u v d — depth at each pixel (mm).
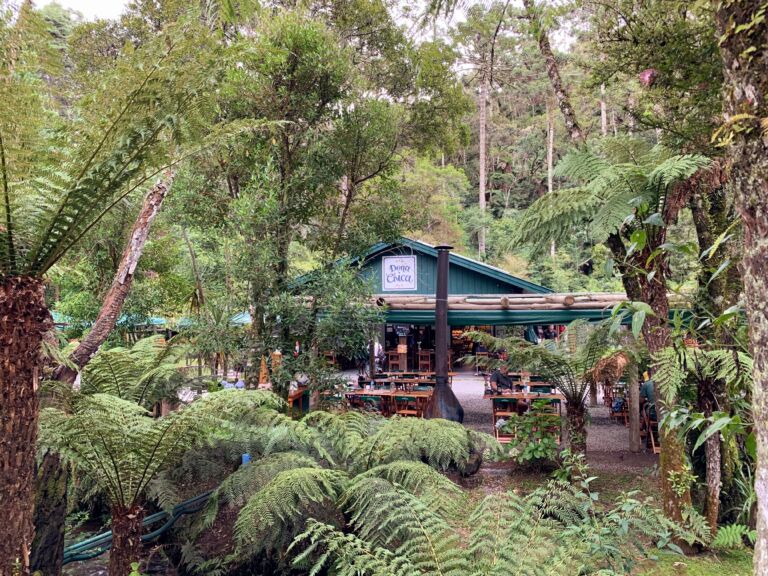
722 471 4148
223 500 3730
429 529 2467
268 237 5484
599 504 4828
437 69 6496
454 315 7129
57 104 1844
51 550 2750
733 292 4086
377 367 12203
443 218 19453
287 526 3389
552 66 4566
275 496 3033
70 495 3664
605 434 8070
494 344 5391
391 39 6797
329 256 6305
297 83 5621
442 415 6684
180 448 3031
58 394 2805
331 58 5574
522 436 6047
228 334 5391
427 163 19266
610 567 2518
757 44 949
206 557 3629
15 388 1644
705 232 4129
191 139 2006
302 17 5609
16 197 1615
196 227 6004
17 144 1551
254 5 3547
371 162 6586
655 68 3912
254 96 5535
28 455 1688
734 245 2844
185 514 3836
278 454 3844
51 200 1675
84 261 6586
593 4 4121
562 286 18469
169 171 3182
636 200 2152
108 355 3832
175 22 1763
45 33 1609
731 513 4082
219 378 5719
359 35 6941
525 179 28016
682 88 3904
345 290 5570
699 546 3719
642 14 3883
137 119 1765
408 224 7457
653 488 5367
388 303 7133
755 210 975
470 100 7336
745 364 2928
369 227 6582
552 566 2281
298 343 5938
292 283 5688
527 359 5152
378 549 2391
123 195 1969
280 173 6043
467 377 14539
